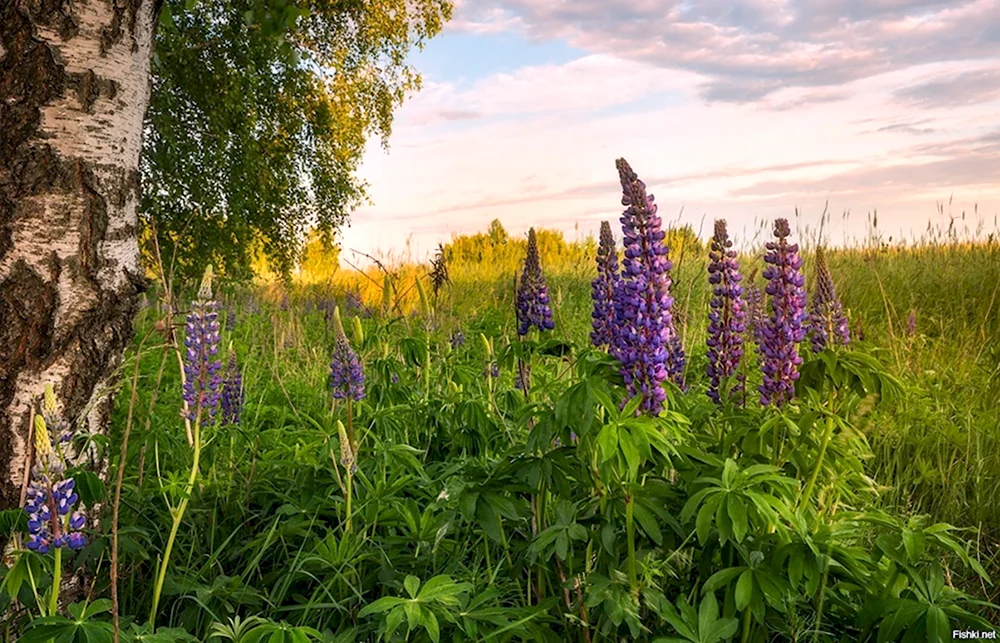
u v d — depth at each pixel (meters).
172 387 6.39
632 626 2.63
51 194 3.52
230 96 15.50
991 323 9.36
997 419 5.85
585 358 3.26
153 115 14.86
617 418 2.66
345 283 16.62
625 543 2.96
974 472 5.09
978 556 4.11
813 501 3.54
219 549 3.59
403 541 3.52
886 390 3.19
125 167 3.82
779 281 3.41
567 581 2.92
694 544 3.11
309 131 18.84
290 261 18.36
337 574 3.21
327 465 4.15
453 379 6.02
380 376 5.22
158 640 2.54
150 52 4.07
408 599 2.52
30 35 3.50
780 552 2.62
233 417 4.88
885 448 5.22
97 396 3.62
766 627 2.97
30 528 2.68
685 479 2.88
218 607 3.33
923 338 7.81
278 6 9.50
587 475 3.00
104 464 3.74
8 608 3.15
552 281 13.45
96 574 3.58
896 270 11.91
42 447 2.70
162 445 4.74
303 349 8.61
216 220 16.34
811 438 3.17
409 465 4.10
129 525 3.88
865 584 2.79
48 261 3.52
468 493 2.91
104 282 3.69
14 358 3.47
